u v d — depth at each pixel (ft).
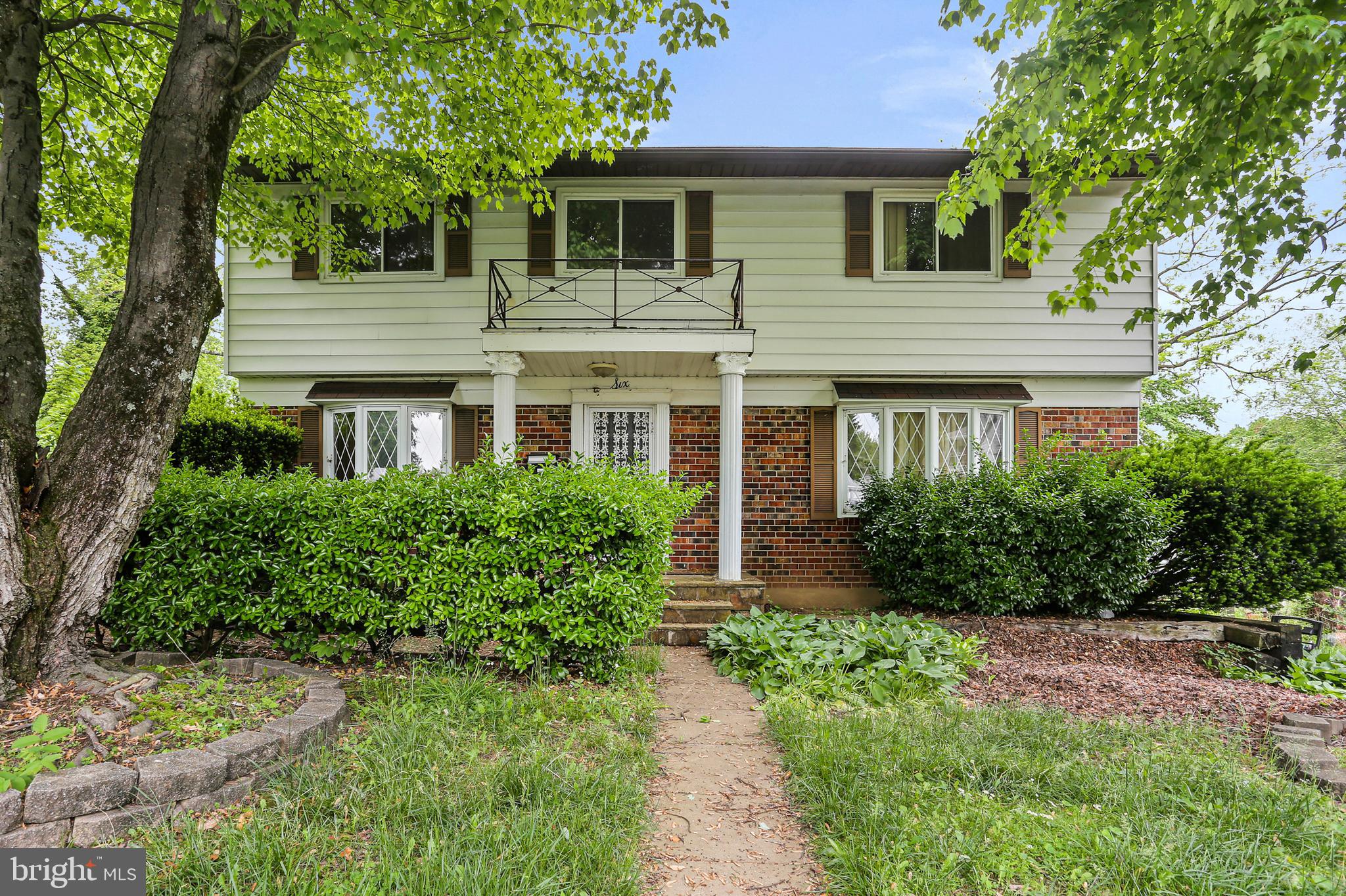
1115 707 13.94
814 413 27.43
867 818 8.38
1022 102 13.11
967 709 13.19
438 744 10.05
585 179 27.07
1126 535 20.48
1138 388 27.50
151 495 11.91
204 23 12.21
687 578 24.80
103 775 7.73
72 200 21.35
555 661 14.67
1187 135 14.46
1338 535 21.43
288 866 6.96
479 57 16.74
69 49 18.35
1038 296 27.25
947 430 27.27
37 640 10.80
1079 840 7.94
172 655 13.14
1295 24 9.09
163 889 6.65
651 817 9.09
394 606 14.08
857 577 27.35
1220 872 7.18
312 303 27.25
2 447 10.36
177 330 11.76
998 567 21.13
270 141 23.45
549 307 27.14
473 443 27.27
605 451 27.96
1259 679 17.52
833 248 27.48
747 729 12.98
